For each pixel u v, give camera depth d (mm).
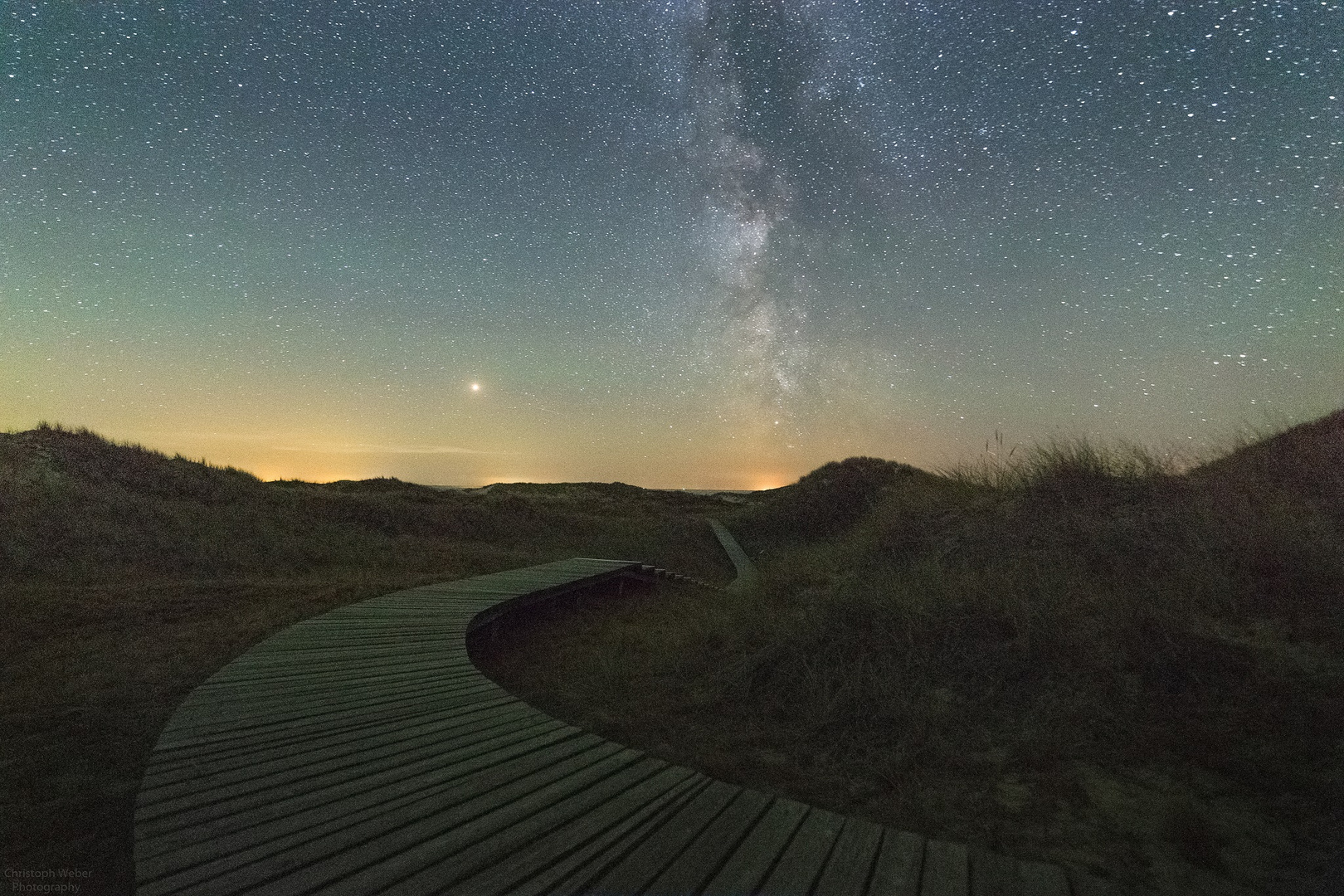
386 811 2979
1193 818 3068
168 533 12492
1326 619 4449
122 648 6738
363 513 18219
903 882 2492
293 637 6680
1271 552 5316
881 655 5281
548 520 22266
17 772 4020
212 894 2348
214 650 6664
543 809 3008
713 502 33938
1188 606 4934
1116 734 3916
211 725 4125
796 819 2945
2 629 7309
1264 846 2924
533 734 3951
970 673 4891
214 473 18562
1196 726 3801
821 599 6645
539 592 9547
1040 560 6578
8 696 5324
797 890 2426
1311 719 3629
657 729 4691
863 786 3807
